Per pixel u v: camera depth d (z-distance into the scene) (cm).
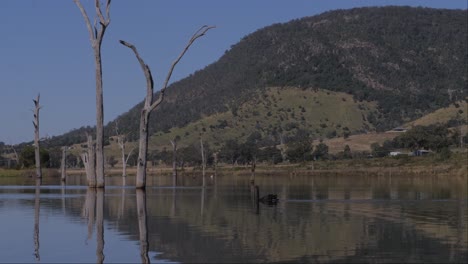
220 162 17038
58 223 3014
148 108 5547
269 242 2397
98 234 2622
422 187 6762
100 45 5400
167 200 4544
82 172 13762
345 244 2348
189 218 3231
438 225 2919
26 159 12825
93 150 6556
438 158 12219
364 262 2009
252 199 4681
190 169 14912
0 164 16425
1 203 4219
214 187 6950
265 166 14262
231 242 2397
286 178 10394
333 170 12188
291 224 2961
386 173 11256
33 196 4978
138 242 2403
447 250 2217
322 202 4391
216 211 3625
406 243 2373
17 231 2723
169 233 2645
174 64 5378
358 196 5100
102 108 5625
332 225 2920
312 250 2219
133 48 5275
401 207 3934
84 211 3619
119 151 19662
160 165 17750
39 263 2005
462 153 12481
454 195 5231
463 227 2841
